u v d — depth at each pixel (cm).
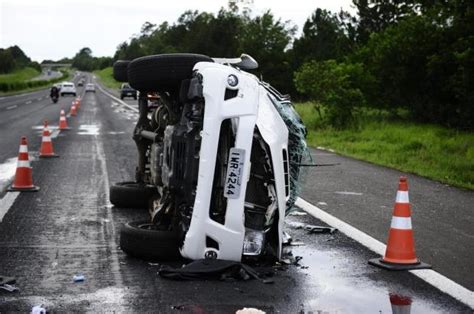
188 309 528
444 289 596
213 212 621
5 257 690
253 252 631
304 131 711
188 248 616
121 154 1686
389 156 1691
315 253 721
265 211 635
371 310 537
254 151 633
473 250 751
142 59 693
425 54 2367
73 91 7875
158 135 798
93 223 868
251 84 632
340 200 1061
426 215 959
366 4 3788
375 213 955
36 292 572
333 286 600
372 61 2602
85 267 654
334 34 4616
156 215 692
